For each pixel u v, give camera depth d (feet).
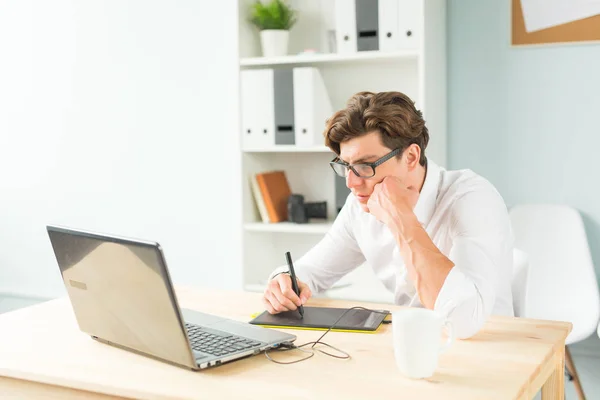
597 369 10.27
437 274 5.05
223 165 12.41
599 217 10.13
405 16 9.59
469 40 10.55
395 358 4.49
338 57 10.09
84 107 13.42
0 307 14.24
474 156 10.69
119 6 12.88
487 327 5.31
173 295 4.24
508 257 6.02
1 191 14.35
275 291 5.82
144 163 13.05
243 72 10.65
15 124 14.03
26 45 13.73
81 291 4.93
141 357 4.78
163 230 13.08
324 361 4.62
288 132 10.44
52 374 4.48
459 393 4.04
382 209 5.38
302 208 10.87
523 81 10.32
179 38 12.49
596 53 9.93
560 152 10.24
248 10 10.95
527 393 4.28
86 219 13.70
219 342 4.80
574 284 9.61
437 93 10.23
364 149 5.38
